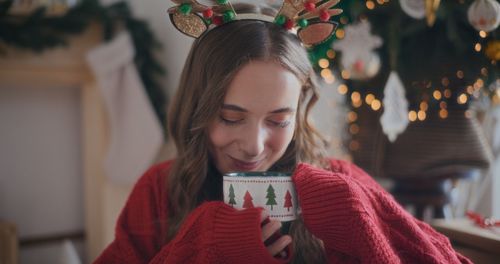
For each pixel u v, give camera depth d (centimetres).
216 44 76
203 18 80
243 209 62
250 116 72
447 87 110
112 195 228
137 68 225
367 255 60
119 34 222
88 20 216
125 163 219
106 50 216
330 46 110
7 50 211
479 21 85
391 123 107
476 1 86
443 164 114
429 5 91
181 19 79
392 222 68
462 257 75
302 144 88
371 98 116
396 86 106
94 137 232
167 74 236
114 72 219
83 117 239
